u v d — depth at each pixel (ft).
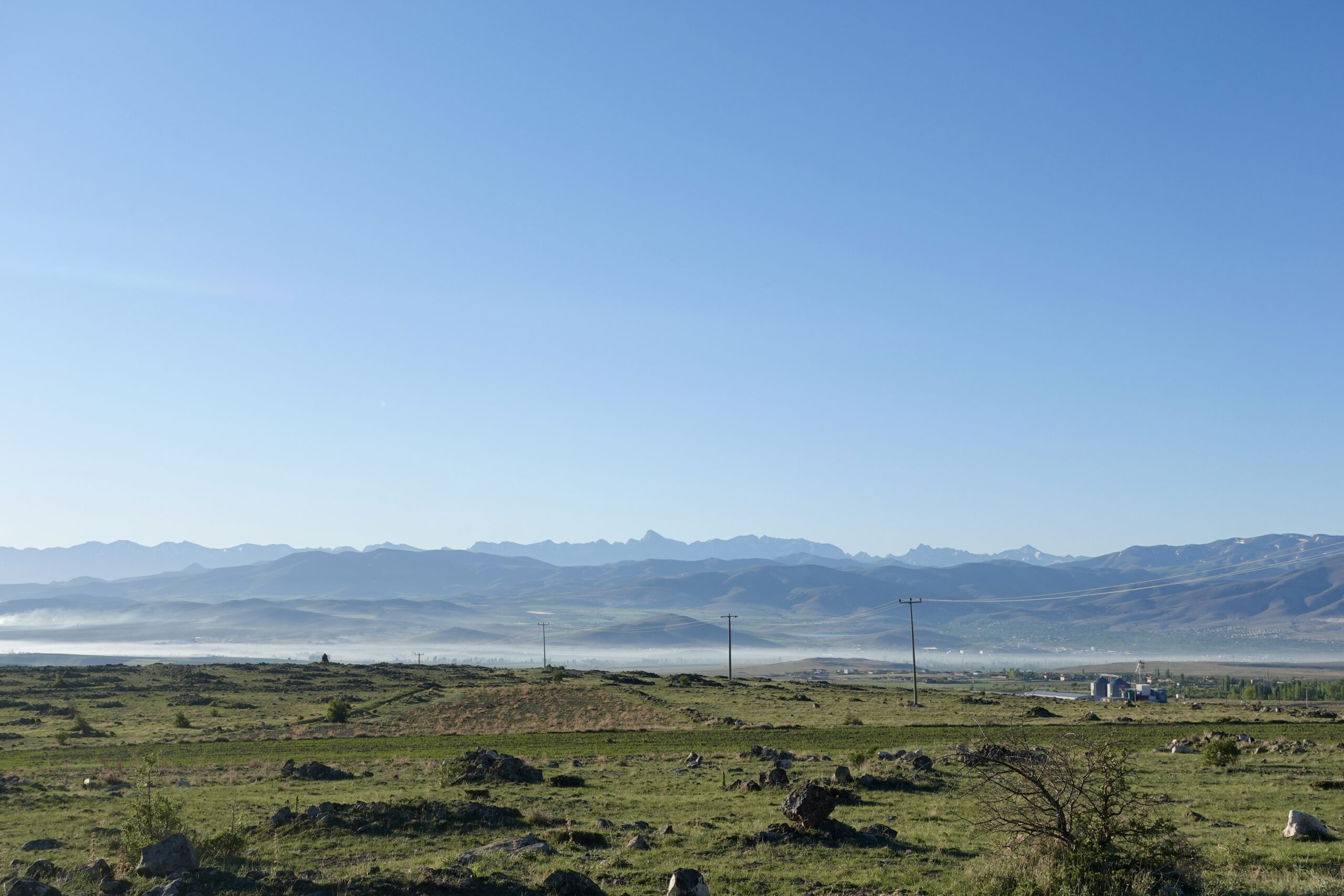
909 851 107.14
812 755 247.50
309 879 86.99
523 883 89.20
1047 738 253.24
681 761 235.20
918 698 540.52
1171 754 232.94
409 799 131.23
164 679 617.21
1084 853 79.00
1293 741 265.54
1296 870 89.86
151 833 106.01
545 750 289.53
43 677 620.90
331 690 565.12
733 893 88.43
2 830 138.72
